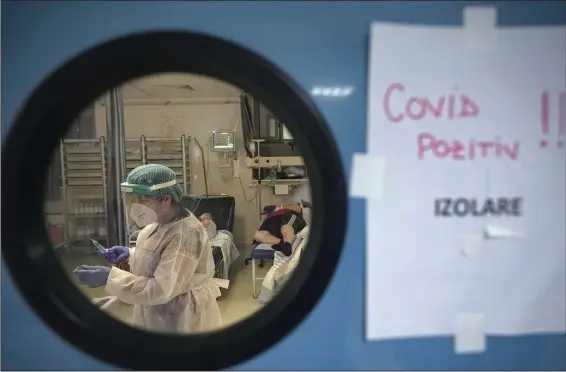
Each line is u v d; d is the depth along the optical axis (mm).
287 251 2414
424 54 821
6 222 795
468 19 823
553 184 853
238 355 831
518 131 841
